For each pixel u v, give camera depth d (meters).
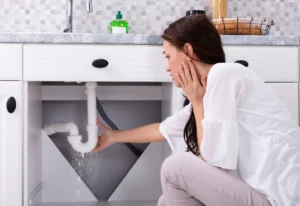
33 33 1.67
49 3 2.23
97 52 1.71
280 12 2.34
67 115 2.20
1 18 2.21
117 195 2.22
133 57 1.72
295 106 1.83
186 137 1.49
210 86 1.23
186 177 1.27
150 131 1.78
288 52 1.81
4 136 1.68
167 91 1.99
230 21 1.97
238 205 1.21
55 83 2.17
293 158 1.22
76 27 2.24
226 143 1.20
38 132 2.04
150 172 2.23
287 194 1.17
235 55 1.78
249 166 1.22
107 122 2.23
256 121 1.25
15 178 1.69
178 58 1.34
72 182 2.20
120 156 2.23
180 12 2.29
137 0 2.27
